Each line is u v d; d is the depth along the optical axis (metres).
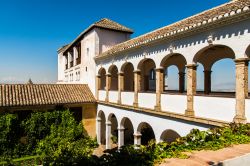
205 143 6.45
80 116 21.91
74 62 29.39
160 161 5.36
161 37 12.43
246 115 8.61
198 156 5.60
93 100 22.06
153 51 13.76
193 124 10.77
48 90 21.81
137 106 15.23
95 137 22.28
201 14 12.77
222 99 9.47
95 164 5.12
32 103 19.12
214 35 9.76
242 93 8.66
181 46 11.58
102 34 23.31
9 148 17.91
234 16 8.65
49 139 18.73
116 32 24.20
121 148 5.71
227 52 14.16
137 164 5.16
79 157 5.40
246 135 7.16
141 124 15.12
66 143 18.14
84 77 25.55
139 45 14.62
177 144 6.24
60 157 5.52
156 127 13.37
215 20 9.29
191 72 10.91
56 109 20.38
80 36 25.86
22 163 16.95
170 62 18.73
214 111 9.80
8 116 17.94
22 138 18.72
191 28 10.47
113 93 18.89
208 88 15.30
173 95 12.15
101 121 22.75
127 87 23.19
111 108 19.08
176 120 11.83
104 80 23.19
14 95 19.55
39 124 19.12
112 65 19.16
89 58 24.08
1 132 17.62
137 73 15.41
